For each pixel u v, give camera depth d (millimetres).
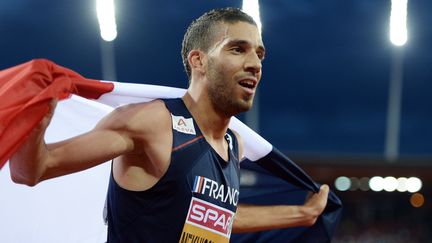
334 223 4988
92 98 3486
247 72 3363
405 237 21844
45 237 4363
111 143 3125
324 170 18594
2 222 4285
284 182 4828
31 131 2812
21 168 2904
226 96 3365
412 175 18562
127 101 3615
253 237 4941
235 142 3723
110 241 3461
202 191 3287
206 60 3412
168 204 3240
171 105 3379
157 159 3207
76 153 3020
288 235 4965
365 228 21906
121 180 3320
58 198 4363
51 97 2855
